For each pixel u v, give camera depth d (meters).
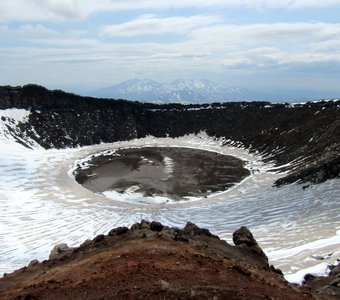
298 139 80.12
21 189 61.22
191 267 15.92
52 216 49.97
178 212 50.84
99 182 68.00
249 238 23.48
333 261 25.34
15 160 74.50
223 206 51.41
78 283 15.20
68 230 45.06
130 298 12.70
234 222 43.22
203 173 73.25
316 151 67.38
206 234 23.80
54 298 14.12
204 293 12.88
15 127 89.88
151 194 60.50
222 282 14.57
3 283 19.42
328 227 34.72
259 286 15.03
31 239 42.19
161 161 84.69
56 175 71.06
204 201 56.34
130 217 49.38
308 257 26.92
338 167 50.34
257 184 63.09
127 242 20.77
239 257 20.98
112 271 15.66
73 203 55.94
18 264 34.91
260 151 87.88
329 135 69.50
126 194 60.62
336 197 43.25
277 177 64.94
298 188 51.47
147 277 14.55
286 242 32.59
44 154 84.81
